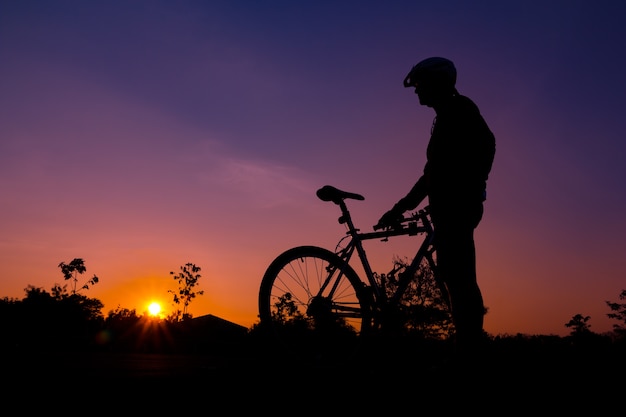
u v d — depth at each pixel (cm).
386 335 333
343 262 354
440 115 266
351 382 187
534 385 202
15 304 5806
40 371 180
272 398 175
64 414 146
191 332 3053
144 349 2653
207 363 789
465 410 184
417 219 349
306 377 187
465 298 238
